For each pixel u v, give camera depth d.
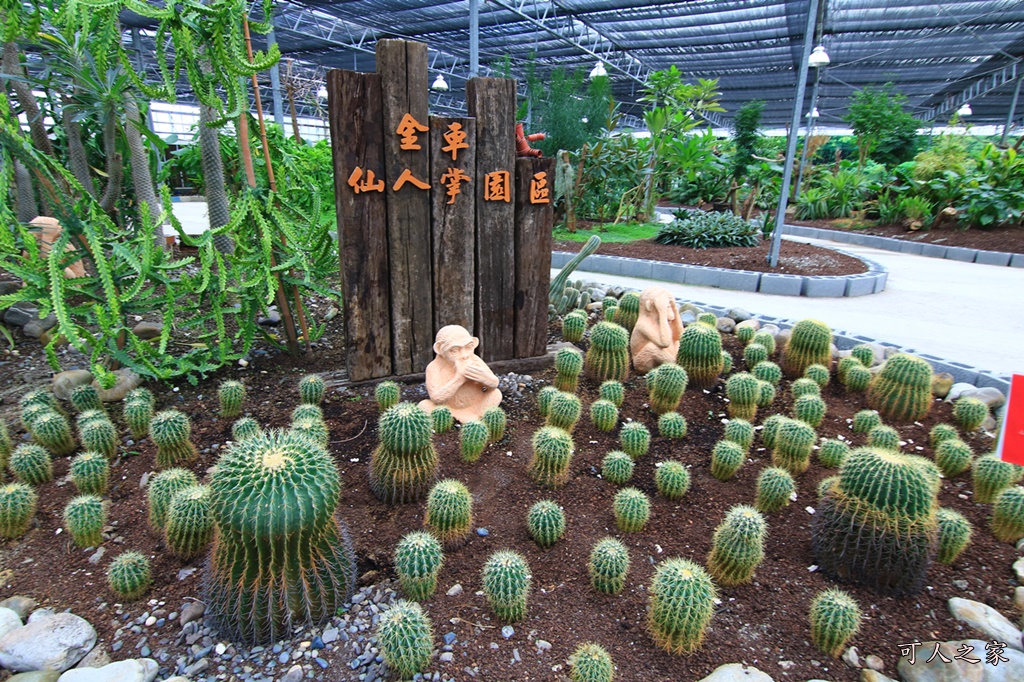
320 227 4.17
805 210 15.70
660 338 4.43
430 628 2.12
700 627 2.12
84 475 2.89
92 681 1.96
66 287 3.54
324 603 2.18
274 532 1.87
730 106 33.16
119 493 3.02
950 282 8.94
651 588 2.23
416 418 2.78
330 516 2.10
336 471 2.08
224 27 3.47
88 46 4.05
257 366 4.37
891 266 10.34
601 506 3.00
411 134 3.75
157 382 4.04
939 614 2.40
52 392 3.84
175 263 3.75
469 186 4.04
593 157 12.38
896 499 2.37
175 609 2.31
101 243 3.68
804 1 13.48
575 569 2.56
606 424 3.67
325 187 8.54
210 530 2.49
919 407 3.92
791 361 4.63
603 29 17.66
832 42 18.27
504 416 3.52
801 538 2.82
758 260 9.39
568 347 4.19
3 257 3.50
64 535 2.71
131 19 14.06
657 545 2.74
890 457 2.45
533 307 4.50
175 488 2.63
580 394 4.19
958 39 17.95
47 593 2.39
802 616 2.37
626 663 2.12
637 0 14.26
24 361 4.36
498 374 4.46
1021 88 27.30
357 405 3.84
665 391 3.82
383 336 4.07
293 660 2.08
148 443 3.44
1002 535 2.85
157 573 2.48
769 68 22.33
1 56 4.80
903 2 13.98
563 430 3.36
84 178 5.25
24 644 2.08
